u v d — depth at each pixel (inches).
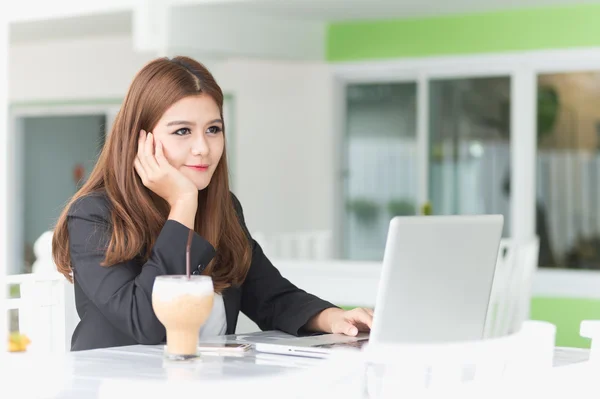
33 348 99.7
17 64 335.0
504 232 273.3
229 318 95.0
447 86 279.7
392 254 71.7
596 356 76.9
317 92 296.4
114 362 73.7
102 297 83.8
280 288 99.8
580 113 264.1
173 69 88.1
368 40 283.6
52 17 217.9
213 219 93.5
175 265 83.6
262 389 60.7
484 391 67.1
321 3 245.8
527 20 264.2
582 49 258.1
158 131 87.4
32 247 348.8
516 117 269.7
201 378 67.3
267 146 302.7
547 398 71.6
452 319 77.0
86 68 323.9
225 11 241.1
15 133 344.8
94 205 87.3
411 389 64.7
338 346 79.2
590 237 264.1
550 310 256.7
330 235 274.7
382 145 291.1
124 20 283.3
